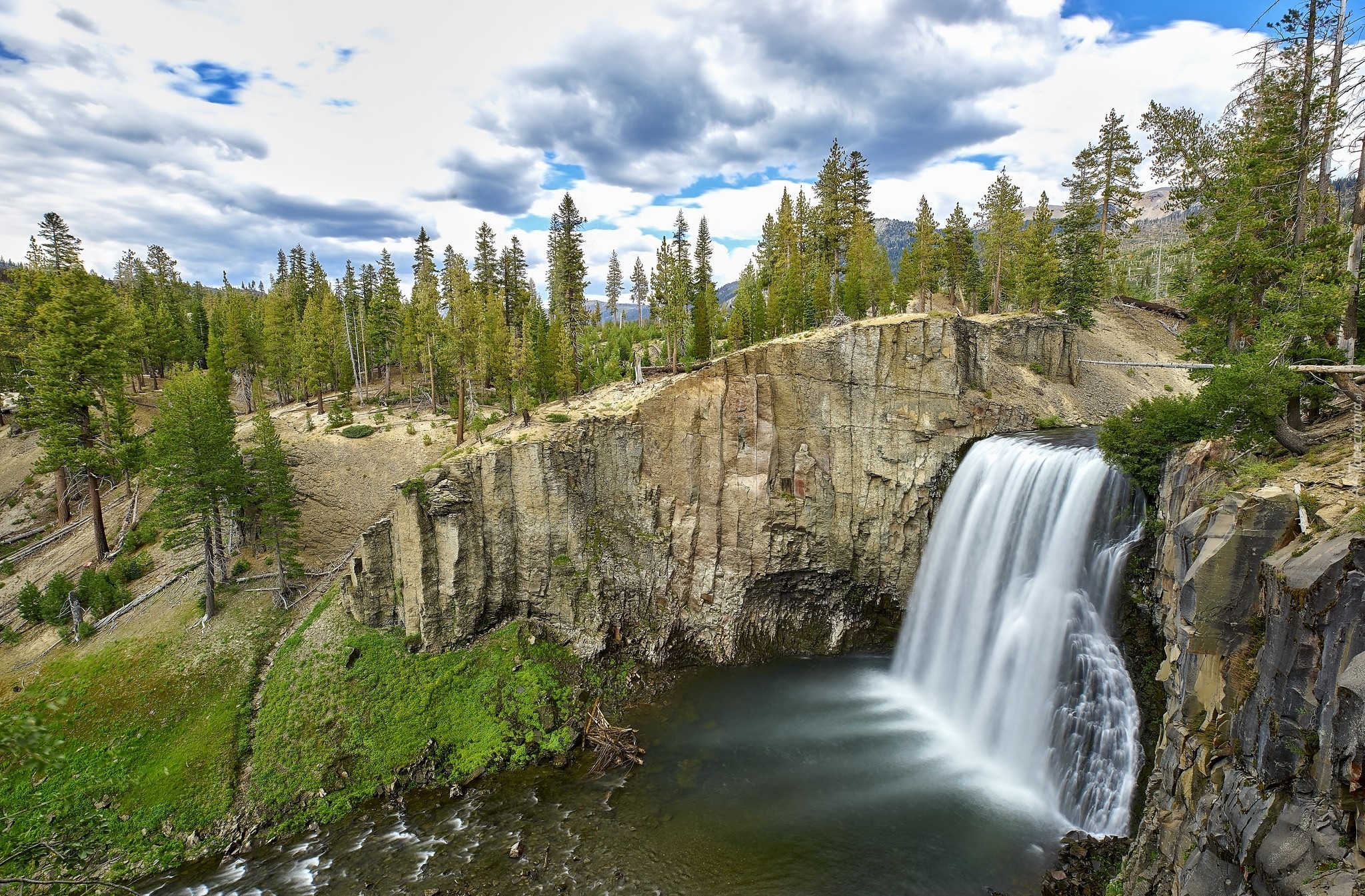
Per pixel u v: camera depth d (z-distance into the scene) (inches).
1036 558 1503.4
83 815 1331.2
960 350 1903.3
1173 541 1001.5
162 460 1765.5
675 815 1289.4
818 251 3270.2
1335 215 1483.8
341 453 2497.5
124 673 1658.5
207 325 4104.3
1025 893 1055.0
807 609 1963.6
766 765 1440.7
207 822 1341.0
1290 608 637.3
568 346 2706.7
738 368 1870.1
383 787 1417.3
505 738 1518.2
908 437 1862.7
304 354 3014.3
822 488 1888.5
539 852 1212.5
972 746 1510.8
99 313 2257.6
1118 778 1189.1
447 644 1743.4
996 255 2952.8
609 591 1839.3
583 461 1845.5
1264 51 1257.4
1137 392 2529.5
